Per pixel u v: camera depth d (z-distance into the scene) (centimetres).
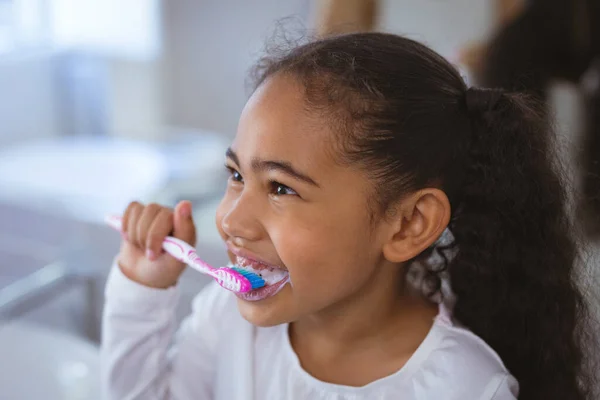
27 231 139
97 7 162
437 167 61
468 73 133
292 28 105
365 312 65
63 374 113
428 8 147
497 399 63
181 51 171
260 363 71
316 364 69
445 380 64
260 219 58
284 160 56
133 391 73
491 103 63
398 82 59
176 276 71
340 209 58
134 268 72
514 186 65
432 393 63
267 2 162
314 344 69
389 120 58
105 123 167
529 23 125
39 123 162
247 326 73
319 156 56
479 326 70
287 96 57
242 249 59
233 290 59
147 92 168
